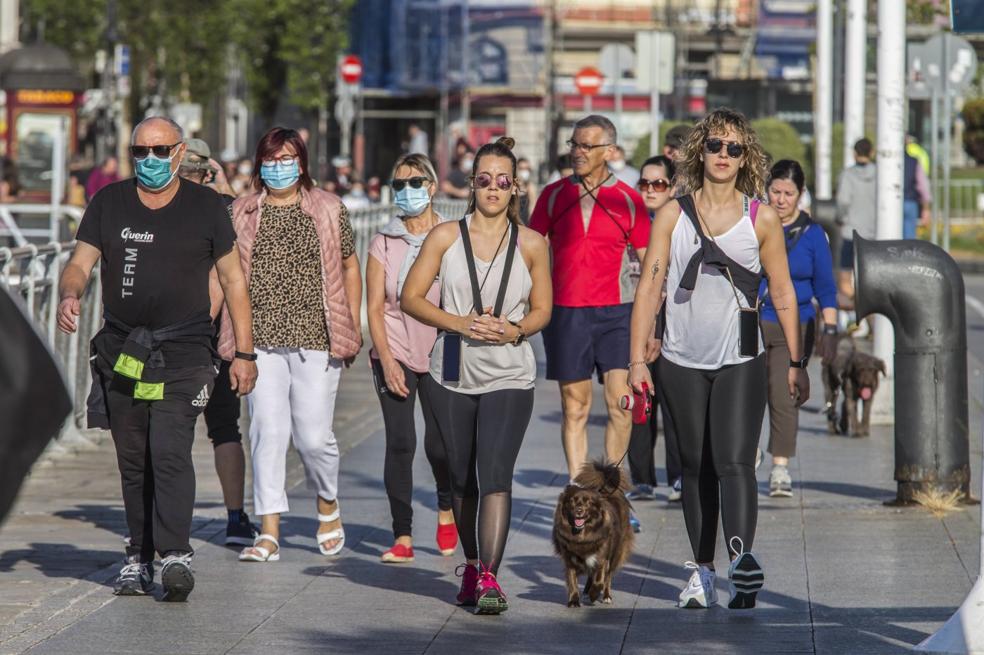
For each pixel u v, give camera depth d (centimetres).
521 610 1355
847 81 3784
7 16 8300
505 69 9269
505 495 1331
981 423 2488
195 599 1396
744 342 1312
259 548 1571
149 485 1414
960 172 7812
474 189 1355
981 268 6338
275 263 1568
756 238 1320
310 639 1252
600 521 1341
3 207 4031
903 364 1825
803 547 1602
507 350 1345
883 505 1836
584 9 9631
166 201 1391
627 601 1387
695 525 1351
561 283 1714
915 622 1283
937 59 3878
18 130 5741
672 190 2002
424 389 1516
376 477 2075
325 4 8444
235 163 6291
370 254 1602
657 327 1599
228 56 8444
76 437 2325
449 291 1359
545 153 8925
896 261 1808
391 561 1570
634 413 1341
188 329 1384
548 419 2623
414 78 9262
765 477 2064
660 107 9081
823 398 2819
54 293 2255
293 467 2172
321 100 8462
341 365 1611
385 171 10062
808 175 6006
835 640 1228
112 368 1390
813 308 2003
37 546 1623
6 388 673
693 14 9444
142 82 8081
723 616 1321
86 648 1218
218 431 1650
